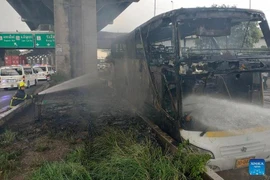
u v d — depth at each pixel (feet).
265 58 15.02
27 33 116.26
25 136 21.71
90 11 65.92
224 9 15.43
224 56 15.16
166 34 19.12
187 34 15.92
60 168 12.32
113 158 12.75
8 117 27.84
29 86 70.59
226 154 14.14
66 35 66.44
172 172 11.78
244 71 14.24
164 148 16.85
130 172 11.60
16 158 16.40
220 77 15.21
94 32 66.85
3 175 13.91
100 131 20.52
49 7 88.89
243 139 14.48
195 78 14.61
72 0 66.28
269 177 13.38
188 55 14.90
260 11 16.14
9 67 65.77
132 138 16.83
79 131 22.62
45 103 37.65
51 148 18.43
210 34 16.12
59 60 66.64
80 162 13.50
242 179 13.30
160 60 18.94
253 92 16.11
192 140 14.24
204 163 12.50
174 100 15.88
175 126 15.74
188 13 15.10
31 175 12.85
